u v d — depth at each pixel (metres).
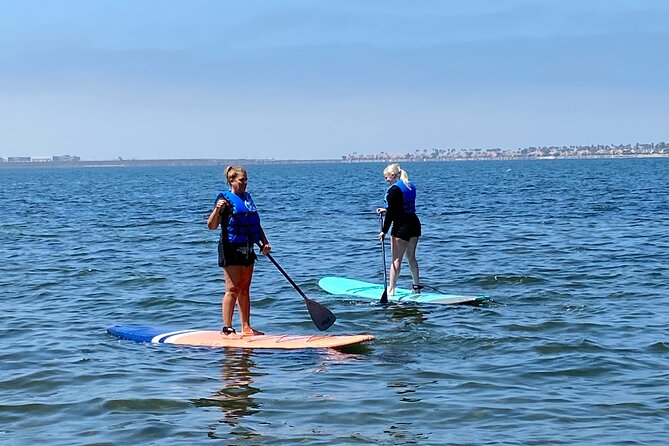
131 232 24.80
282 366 8.54
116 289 13.73
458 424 6.64
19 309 11.99
